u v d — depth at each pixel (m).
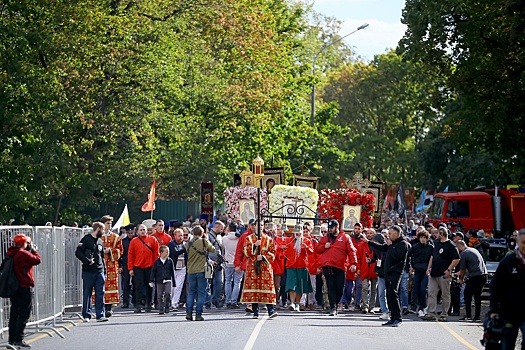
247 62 52.16
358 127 110.88
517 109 44.34
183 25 46.94
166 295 29.69
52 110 38.22
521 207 62.12
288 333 23.84
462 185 77.75
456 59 45.03
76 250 26.69
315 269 32.25
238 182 46.47
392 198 72.94
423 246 30.52
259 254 28.08
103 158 45.56
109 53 41.84
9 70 36.25
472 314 32.75
